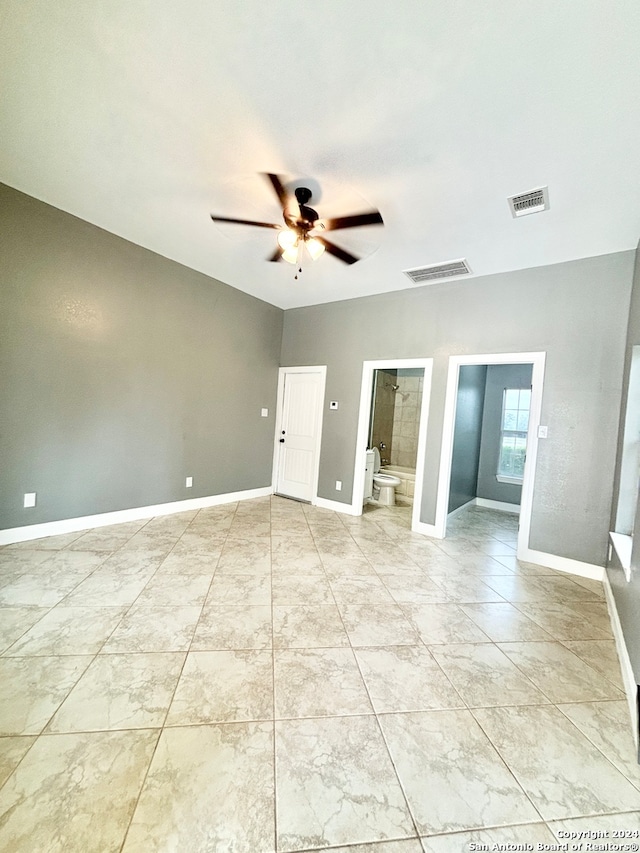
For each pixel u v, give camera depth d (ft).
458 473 16.01
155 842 3.22
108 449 11.25
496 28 4.24
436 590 8.56
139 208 9.18
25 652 5.58
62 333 9.95
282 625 6.72
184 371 13.23
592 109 5.22
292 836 3.34
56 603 6.96
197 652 5.82
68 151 7.13
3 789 3.58
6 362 9.00
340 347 15.19
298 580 8.61
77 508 10.64
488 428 18.35
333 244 8.22
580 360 10.01
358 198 7.63
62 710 4.55
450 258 10.52
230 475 15.42
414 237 9.38
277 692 5.08
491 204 7.81
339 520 13.82
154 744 4.17
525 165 6.55
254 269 12.64
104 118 6.17
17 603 6.91
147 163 7.32
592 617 7.67
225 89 5.37
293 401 16.94
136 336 11.67
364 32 4.41
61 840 3.19
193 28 4.53
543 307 10.60
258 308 15.96
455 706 5.03
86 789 3.63
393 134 5.98
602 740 4.59
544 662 6.11
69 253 9.87
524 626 7.22
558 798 3.82
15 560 8.64
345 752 4.23
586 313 9.95
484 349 11.62
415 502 13.02
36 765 3.84
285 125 5.97
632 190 7.02
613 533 8.66
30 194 8.93
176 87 5.42
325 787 3.81
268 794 3.70
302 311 16.55
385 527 13.29
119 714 4.54
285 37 4.55
